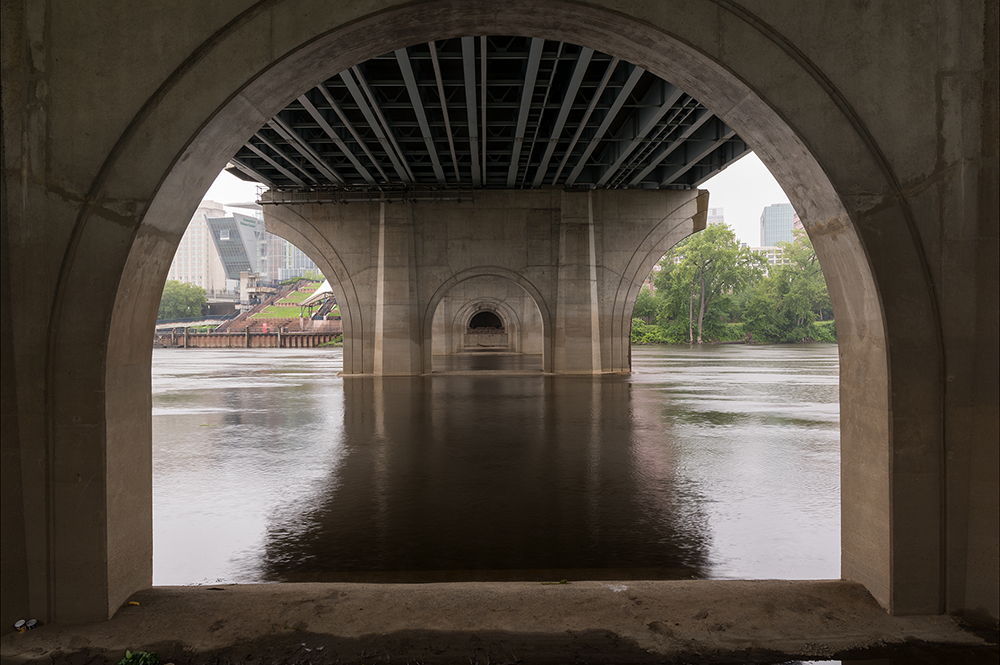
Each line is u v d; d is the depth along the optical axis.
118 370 4.59
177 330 117.31
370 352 28.92
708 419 15.30
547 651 4.04
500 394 21.00
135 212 4.46
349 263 28.52
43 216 4.42
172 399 20.28
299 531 7.12
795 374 30.73
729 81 4.85
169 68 4.52
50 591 4.40
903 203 4.62
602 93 17.86
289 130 18.97
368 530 7.14
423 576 5.79
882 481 4.63
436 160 23.17
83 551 4.39
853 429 5.05
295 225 28.19
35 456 4.39
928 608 4.50
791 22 4.66
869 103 4.64
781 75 4.67
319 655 4.00
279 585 4.91
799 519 7.47
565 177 27.83
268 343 94.88
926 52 4.63
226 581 5.71
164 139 4.51
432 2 4.64
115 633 4.24
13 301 4.39
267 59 4.56
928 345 4.57
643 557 6.25
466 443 12.29
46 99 4.45
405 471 9.97
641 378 27.30
